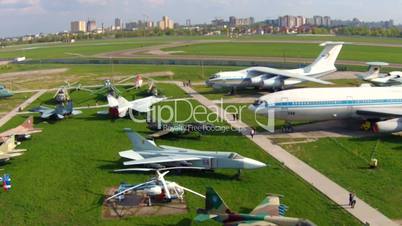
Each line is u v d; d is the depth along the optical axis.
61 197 44.69
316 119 68.44
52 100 100.12
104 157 57.16
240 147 60.81
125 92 109.00
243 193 44.88
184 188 43.44
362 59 169.88
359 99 67.69
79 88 112.12
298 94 67.12
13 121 79.50
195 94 103.25
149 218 39.53
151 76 136.62
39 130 67.12
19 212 41.56
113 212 41.00
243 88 106.94
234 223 35.84
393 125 63.12
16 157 57.56
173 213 40.47
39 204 43.16
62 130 71.81
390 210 40.41
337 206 41.38
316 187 46.03
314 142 62.50
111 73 147.12
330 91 68.19
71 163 54.97
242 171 51.03
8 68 171.75
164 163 50.62
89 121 78.00
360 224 37.81
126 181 48.56
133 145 53.84
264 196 44.00
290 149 59.53
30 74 152.00
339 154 56.94
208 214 36.88
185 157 50.19
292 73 101.69
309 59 173.00
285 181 47.81
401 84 105.00
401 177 48.56
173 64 167.88
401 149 58.50
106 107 90.12
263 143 62.59
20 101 100.12
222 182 47.88
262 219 35.06
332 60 109.50
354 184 46.72
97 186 47.28
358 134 66.25
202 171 51.00
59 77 141.88
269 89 104.50
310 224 33.91
